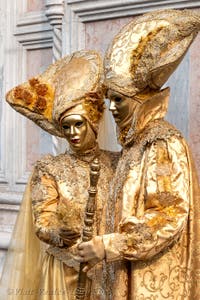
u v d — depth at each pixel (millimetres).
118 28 4227
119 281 2787
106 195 3111
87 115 3119
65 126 3146
